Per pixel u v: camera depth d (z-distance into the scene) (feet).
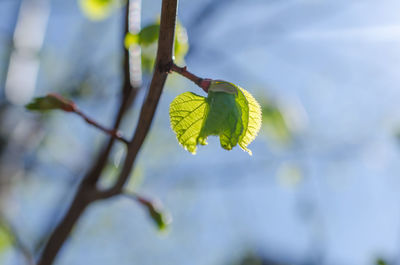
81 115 1.42
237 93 1.30
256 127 1.30
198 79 1.30
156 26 1.50
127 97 1.52
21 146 2.77
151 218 1.56
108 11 1.84
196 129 1.31
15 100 2.80
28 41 2.91
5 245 2.08
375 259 2.04
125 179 1.49
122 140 1.43
